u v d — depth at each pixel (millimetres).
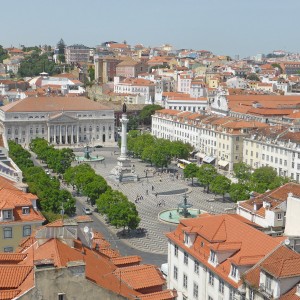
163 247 190000
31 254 80188
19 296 65188
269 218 141375
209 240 114312
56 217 154500
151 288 84625
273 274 86188
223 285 104875
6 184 149625
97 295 69062
